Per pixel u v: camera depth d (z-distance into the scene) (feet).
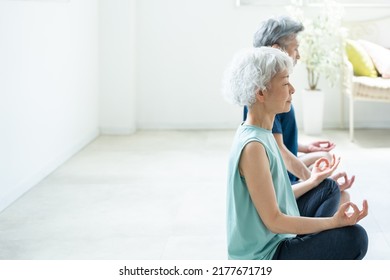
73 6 17.30
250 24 21.06
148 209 12.27
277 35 8.15
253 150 6.07
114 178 14.82
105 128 21.07
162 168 15.83
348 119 21.57
